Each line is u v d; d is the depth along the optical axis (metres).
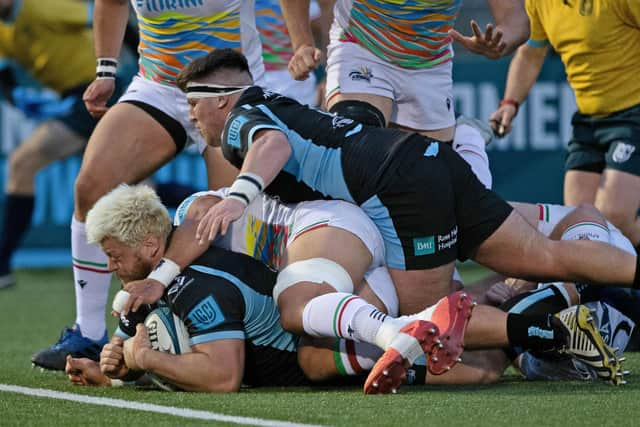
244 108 16.75
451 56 21.17
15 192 35.25
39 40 33.09
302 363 16.17
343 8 20.48
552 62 40.78
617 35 23.42
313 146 16.64
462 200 16.66
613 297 19.38
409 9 19.91
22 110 38.59
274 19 29.02
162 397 15.45
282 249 16.86
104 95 20.98
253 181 15.55
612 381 16.31
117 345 16.41
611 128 24.03
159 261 16.08
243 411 14.04
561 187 40.91
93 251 19.50
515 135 40.62
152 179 39.22
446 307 14.63
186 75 17.52
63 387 16.88
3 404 15.12
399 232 16.47
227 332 15.66
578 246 16.78
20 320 28.14
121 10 20.77
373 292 16.36
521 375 17.92
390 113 20.67
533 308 17.44
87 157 19.59
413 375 16.41
